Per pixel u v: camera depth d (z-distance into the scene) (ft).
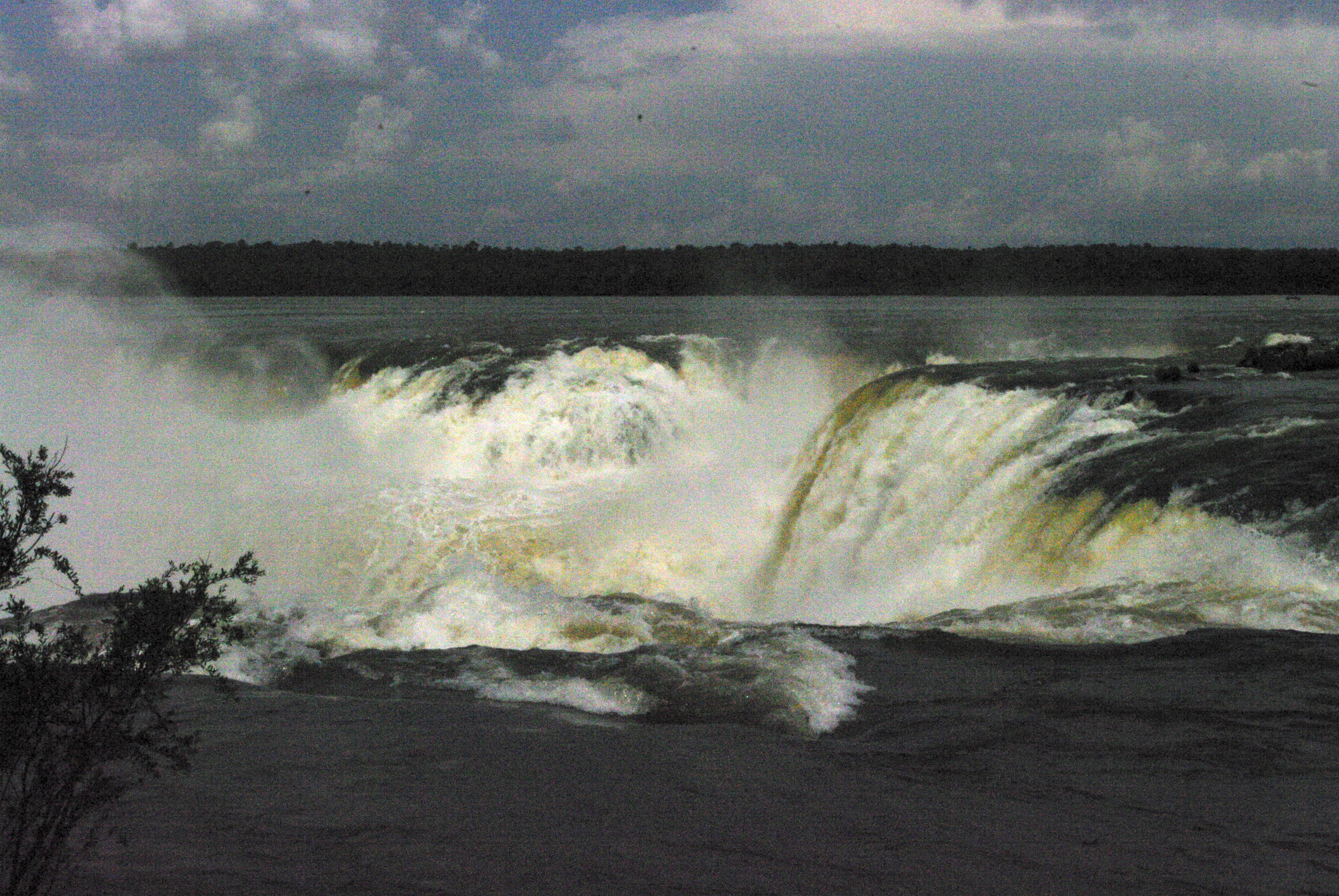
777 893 14.24
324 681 26.71
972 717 22.81
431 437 87.92
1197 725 21.98
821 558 60.39
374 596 58.13
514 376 92.02
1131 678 25.17
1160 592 34.27
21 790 13.26
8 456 12.90
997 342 132.16
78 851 14.88
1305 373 75.10
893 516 60.03
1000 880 14.92
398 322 189.37
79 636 12.90
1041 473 51.49
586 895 13.98
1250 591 33.81
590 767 19.33
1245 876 15.23
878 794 18.26
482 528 69.67
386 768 19.06
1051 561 45.62
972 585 49.14
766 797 17.97
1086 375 69.46
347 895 13.82
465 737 20.97
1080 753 20.52
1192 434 50.62
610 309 269.03
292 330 153.48
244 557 13.60
